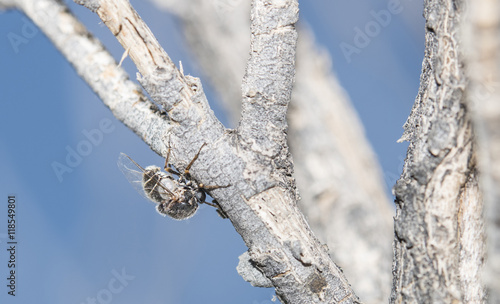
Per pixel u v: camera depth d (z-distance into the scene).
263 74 0.56
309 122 0.69
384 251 0.66
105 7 0.55
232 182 0.56
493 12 0.50
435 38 0.55
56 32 0.57
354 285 0.65
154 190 0.62
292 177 0.57
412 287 0.55
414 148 0.55
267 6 0.56
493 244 0.52
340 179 0.68
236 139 0.56
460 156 0.54
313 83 0.69
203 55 0.69
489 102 0.51
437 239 0.54
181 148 0.56
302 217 0.57
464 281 0.55
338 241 0.67
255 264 0.57
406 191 0.55
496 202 0.52
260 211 0.56
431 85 0.55
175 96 0.56
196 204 0.62
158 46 0.56
